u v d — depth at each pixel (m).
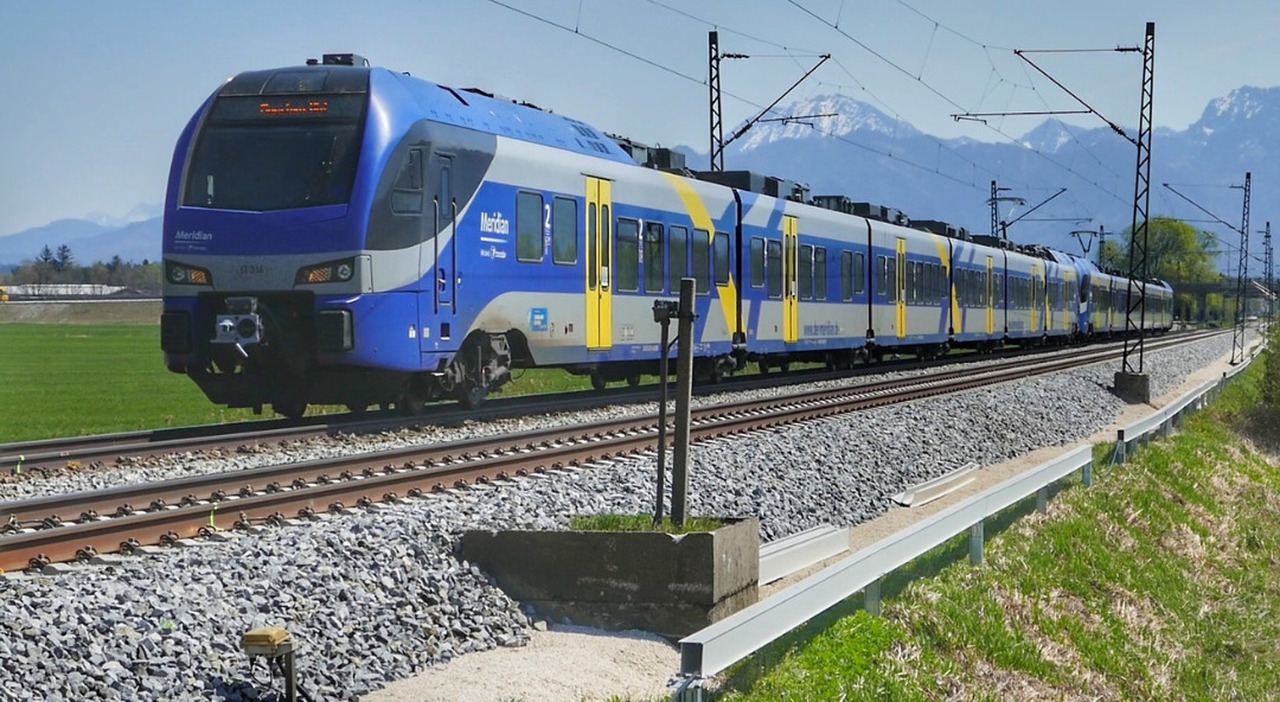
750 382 28.77
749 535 9.76
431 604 8.87
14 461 13.26
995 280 48.84
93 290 144.12
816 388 26.98
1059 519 15.38
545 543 9.42
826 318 31.94
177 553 9.23
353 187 16.19
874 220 36.38
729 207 26.56
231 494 11.48
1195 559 17.28
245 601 8.07
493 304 18.56
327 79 16.91
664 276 23.77
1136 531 16.86
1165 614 14.42
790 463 16.44
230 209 16.45
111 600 7.75
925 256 40.06
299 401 17.83
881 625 9.71
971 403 25.28
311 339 16.53
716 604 9.12
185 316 16.64
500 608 9.12
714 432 18.14
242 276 16.34
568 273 20.56
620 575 9.23
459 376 18.47
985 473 19.86
